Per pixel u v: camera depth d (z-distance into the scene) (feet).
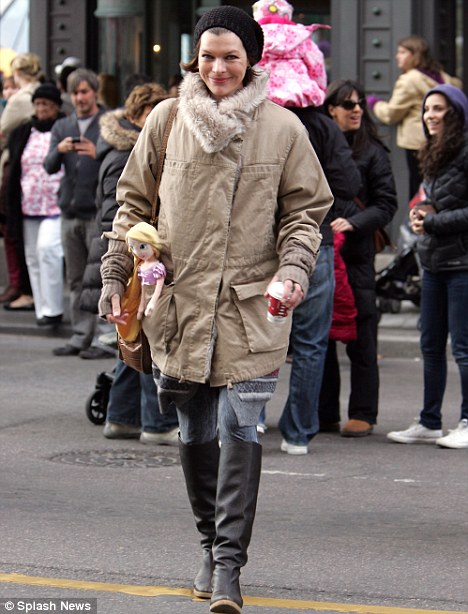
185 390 37.22
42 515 48.44
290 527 47.42
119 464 57.67
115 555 43.27
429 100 59.72
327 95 64.85
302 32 58.23
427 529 47.50
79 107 86.53
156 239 36.60
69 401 73.31
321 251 57.98
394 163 112.06
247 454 36.78
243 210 36.58
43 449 60.59
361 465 57.93
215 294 36.42
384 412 71.26
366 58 114.73
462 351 60.75
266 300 36.86
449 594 39.93
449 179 59.11
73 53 124.67
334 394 65.16
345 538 46.06
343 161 59.00
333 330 62.18
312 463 58.13
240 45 36.42
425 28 114.52
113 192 65.10
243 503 36.58
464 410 62.08
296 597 39.34
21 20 127.95
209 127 35.88
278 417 69.21
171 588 39.78
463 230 59.11
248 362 36.58
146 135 37.58
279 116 37.14
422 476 55.98
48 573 41.22
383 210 63.62
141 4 122.21
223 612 35.73
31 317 105.50
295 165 37.04
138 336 37.63
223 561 36.17
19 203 99.71
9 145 99.40
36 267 100.32
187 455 38.40
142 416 62.08
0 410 70.38
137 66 123.03
